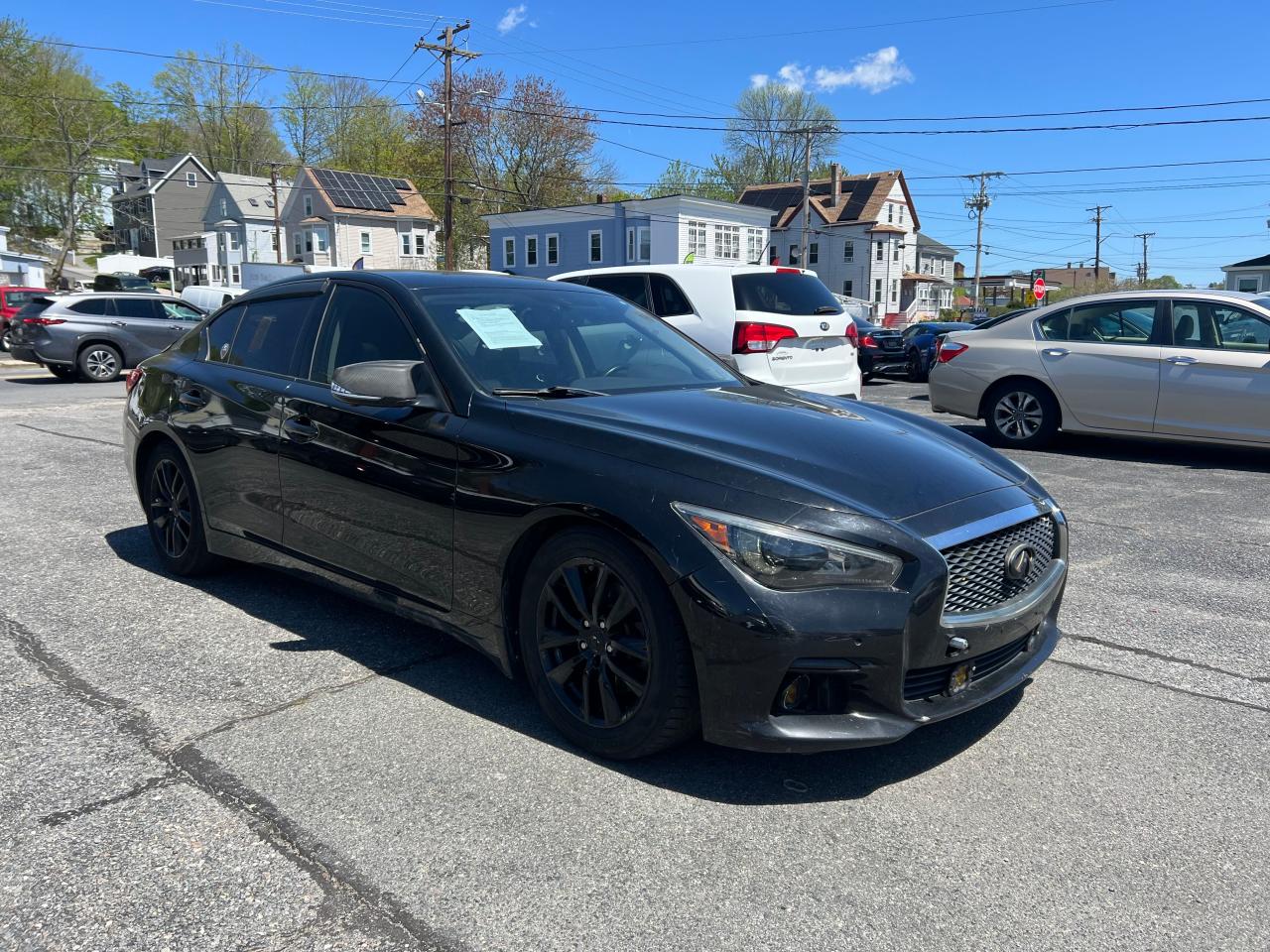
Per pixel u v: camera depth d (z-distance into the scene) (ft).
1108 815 8.75
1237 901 7.48
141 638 12.93
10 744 9.84
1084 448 30.42
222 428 13.84
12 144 182.09
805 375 27.12
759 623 8.29
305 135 239.71
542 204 193.26
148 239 265.75
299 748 9.81
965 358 30.99
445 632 10.98
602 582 9.35
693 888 7.57
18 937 6.88
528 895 7.44
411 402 10.93
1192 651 12.88
